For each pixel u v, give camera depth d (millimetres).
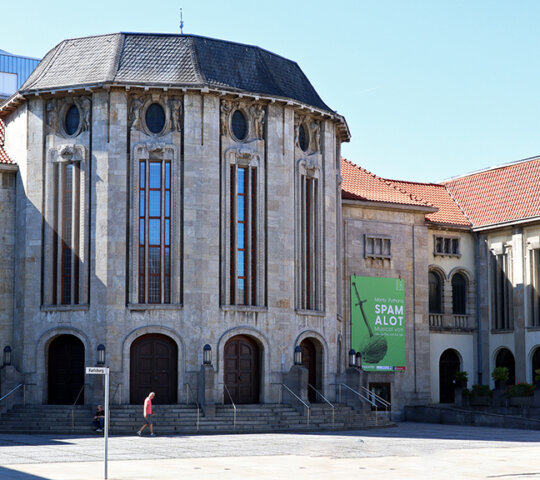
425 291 64312
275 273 51656
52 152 51219
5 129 55500
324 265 54750
